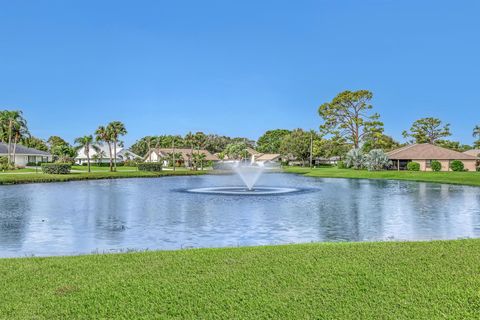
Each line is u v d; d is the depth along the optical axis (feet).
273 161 416.26
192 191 118.52
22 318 20.27
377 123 289.33
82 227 58.03
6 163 255.29
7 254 41.42
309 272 27.35
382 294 23.11
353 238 49.42
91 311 21.09
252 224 60.23
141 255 33.32
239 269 28.25
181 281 25.73
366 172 213.46
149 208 79.46
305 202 89.61
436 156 231.09
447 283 24.79
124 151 425.69
